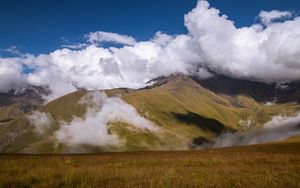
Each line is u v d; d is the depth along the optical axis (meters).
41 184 20.12
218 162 38.75
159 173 26.47
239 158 42.91
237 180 22.98
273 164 35.94
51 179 21.42
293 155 46.12
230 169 30.70
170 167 32.72
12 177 23.17
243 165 35.38
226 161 39.50
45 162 38.88
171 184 20.41
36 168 30.42
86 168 30.11
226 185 20.69
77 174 23.25
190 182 21.36
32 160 41.19
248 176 25.27
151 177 23.64
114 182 21.12
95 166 33.69
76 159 44.19
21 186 20.16
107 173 25.53
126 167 33.66
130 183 20.67
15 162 36.66
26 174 25.09
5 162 36.31
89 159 44.53
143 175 24.72
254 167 32.69
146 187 19.34
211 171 28.78
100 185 20.11
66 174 22.95
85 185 19.75
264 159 40.81
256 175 25.72
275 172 27.70
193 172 27.83
